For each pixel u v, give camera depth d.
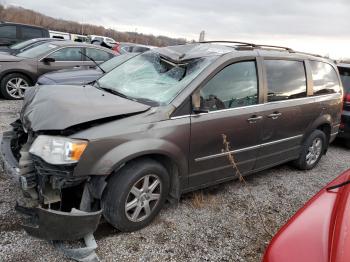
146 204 3.11
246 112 3.73
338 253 1.59
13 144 3.34
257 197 4.12
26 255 2.68
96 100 3.12
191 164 3.35
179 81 3.39
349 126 6.32
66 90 3.40
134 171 2.93
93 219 2.68
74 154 2.59
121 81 3.80
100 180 2.78
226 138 3.55
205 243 3.09
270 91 4.07
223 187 4.27
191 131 3.23
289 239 1.79
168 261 2.79
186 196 3.89
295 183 4.69
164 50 4.13
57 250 2.77
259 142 4.00
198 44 4.14
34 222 2.59
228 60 3.58
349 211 1.90
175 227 3.27
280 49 4.52
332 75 5.31
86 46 9.01
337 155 6.38
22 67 8.00
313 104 4.76
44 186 2.73
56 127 2.68
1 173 3.87
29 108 3.18
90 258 2.66
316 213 1.98
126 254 2.82
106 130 2.75
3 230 2.94
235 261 2.90
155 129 2.99
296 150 4.79
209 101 3.39
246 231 3.35
